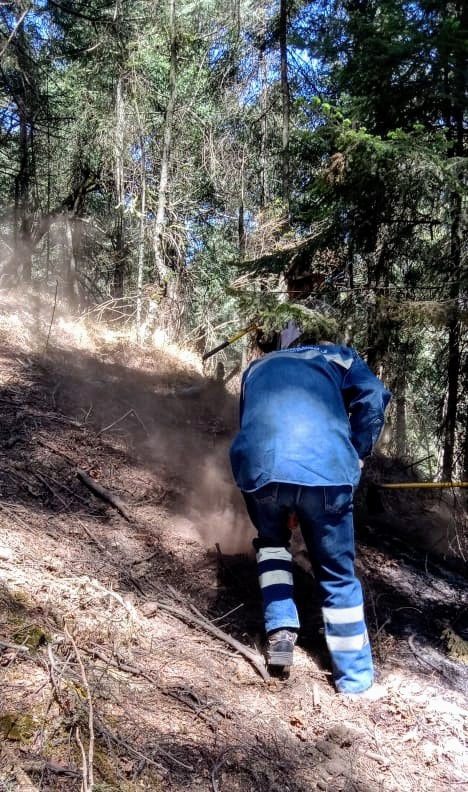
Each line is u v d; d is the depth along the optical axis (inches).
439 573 190.2
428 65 199.9
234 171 526.0
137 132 511.5
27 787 76.5
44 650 100.3
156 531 160.1
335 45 229.6
